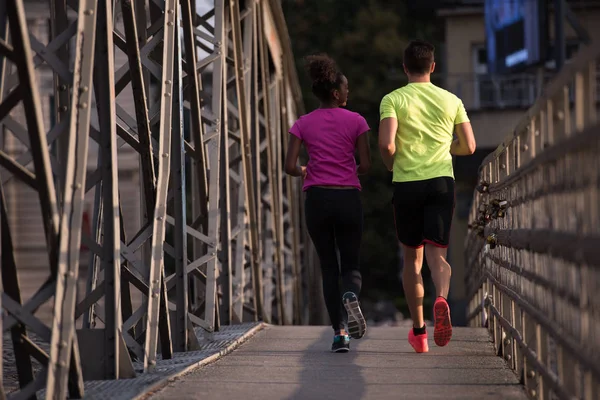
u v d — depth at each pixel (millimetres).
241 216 21906
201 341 15836
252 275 22500
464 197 55812
